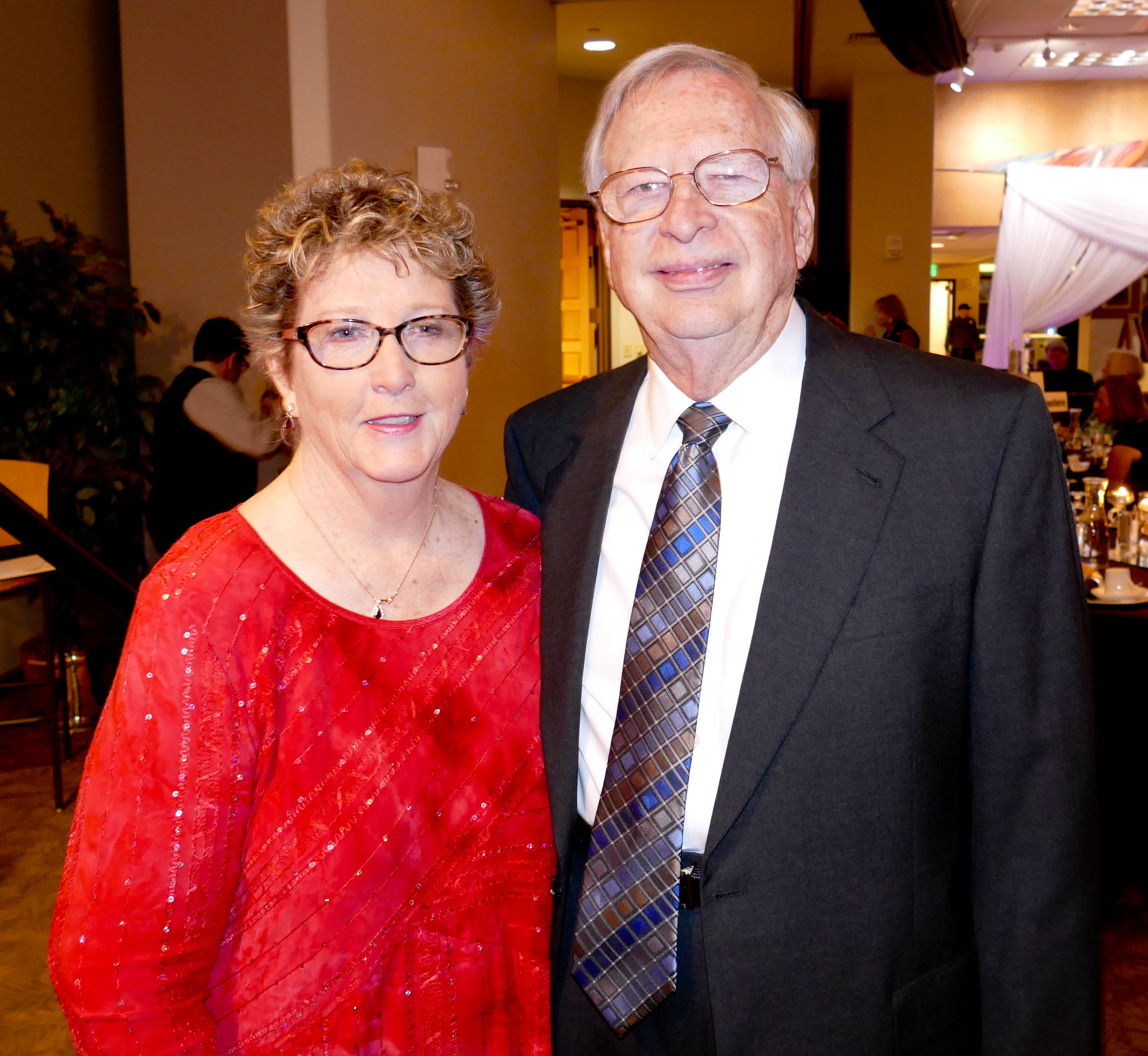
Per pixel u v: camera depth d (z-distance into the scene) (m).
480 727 1.13
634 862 1.13
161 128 3.96
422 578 1.14
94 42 4.53
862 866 1.07
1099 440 6.11
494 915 1.13
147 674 0.98
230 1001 1.02
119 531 4.03
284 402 1.11
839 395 1.19
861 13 6.37
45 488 3.66
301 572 1.07
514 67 4.89
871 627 1.08
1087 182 9.40
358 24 3.76
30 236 4.31
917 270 8.22
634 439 1.33
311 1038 1.02
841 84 8.16
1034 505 1.11
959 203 9.80
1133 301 10.55
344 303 1.01
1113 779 2.65
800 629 1.09
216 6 3.82
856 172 8.16
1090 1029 1.09
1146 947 2.63
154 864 0.95
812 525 1.12
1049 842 1.09
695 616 1.15
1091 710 1.12
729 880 1.08
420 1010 1.06
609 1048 1.18
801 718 1.08
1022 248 9.67
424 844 1.08
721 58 1.23
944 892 1.12
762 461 1.20
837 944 1.07
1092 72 9.07
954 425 1.13
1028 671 1.09
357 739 1.05
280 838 1.02
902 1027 1.08
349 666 1.06
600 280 8.59
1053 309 9.75
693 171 1.17
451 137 4.32
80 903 0.95
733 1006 1.08
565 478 1.36
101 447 4.02
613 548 1.26
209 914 0.98
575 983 1.21
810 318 1.33
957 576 1.09
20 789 3.52
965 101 9.58
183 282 4.08
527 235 5.06
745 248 1.16
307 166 3.72
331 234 0.99
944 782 1.11
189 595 1.01
